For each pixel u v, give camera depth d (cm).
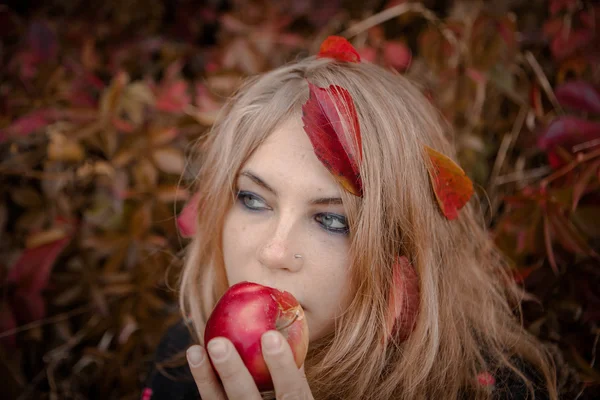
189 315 122
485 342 104
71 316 139
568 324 108
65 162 132
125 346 133
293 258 80
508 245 110
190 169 136
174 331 123
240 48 147
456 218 101
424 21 160
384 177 87
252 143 86
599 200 108
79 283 131
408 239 90
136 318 134
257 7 160
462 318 100
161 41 176
